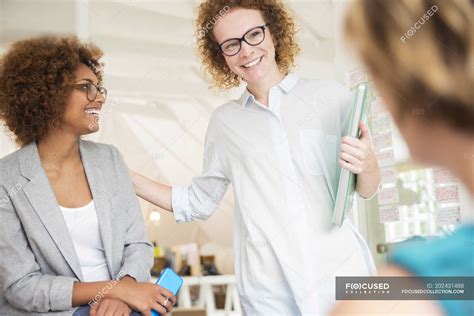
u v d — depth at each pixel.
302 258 1.42
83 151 1.37
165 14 2.54
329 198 1.46
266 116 1.53
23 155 1.30
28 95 1.32
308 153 1.48
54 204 1.26
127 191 1.39
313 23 2.06
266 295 1.45
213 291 2.89
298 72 2.08
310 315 1.39
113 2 2.43
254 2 1.51
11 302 1.20
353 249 1.44
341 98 1.49
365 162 1.20
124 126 2.75
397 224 1.78
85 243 1.28
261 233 1.47
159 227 2.94
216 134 1.60
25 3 2.25
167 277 1.12
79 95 1.34
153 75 2.68
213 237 3.01
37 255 1.25
